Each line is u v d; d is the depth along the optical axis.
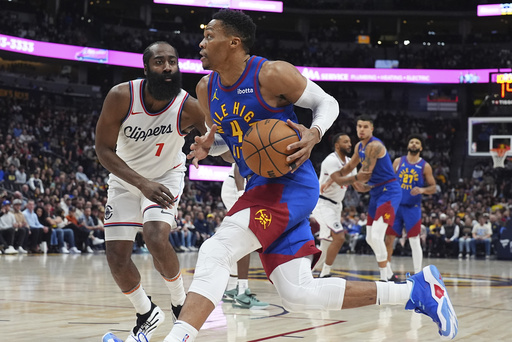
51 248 13.78
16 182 15.60
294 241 2.62
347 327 3.94
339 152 7.25
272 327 3.90
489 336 3.62
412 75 27.45
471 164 26.14
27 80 24.09
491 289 6.86
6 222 12.59
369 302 2.60
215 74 2.83
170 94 3.22
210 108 2.82
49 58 23.22
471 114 28.81
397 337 3.56
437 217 17.42
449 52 29.11
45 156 19.70
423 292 2.63
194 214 17.30
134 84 3.31
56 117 22.62
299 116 27.39
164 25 28.56
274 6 28.27
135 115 3.29
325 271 7.39
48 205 13.71
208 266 2.52
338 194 7.23
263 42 29.12
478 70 27.09
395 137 27.28
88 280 7.11
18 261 10.46
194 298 2.47
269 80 2.62
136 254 14.32
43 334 3.48
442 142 27.03
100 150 3.27
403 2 29.77
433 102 28.53
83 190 16.52
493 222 16.48
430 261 14.23
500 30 31.66
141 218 3.43
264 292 6.22
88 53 23.83
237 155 2.83
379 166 6.68
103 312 4.44
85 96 24.64
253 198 2.64
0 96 21.73
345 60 28.11
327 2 29.78
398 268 10.66
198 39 28.69
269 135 2.54
